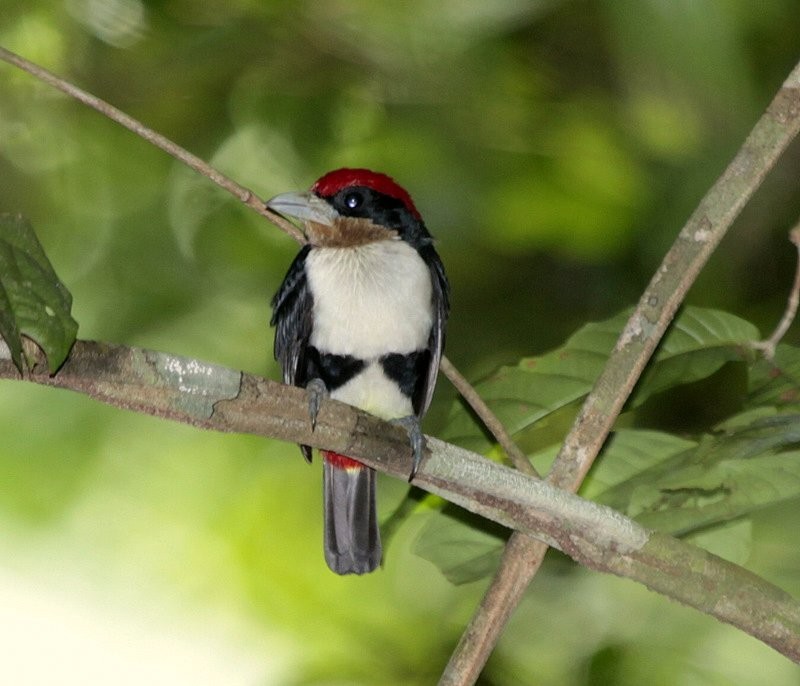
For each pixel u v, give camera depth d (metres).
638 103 12.41
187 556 13.84
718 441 7.32
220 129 14.12
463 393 7.20
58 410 13.68
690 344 7.78
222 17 12.68
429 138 13.66
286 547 13.77
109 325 14.34
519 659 10.75
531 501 6.52
